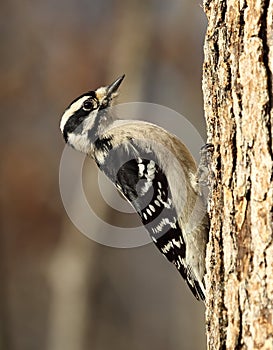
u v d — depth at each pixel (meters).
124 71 17.42
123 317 18.94
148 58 17.56
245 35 6.59
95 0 18.25
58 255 17.62
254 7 6.50
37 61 17.67
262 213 6.27
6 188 17.36
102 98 9.30
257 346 6.20
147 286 19.05
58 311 18.03
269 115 6.35
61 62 17.59
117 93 9.37
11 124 17.53
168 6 17.84
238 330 6.42
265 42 6.44
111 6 18.11
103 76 17.58
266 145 6.33
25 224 17.53
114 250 18.20
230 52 6.78
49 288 18.42
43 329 18.70
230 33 6.78
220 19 6.99
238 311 6.43
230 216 6.61
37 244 17.64
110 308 18.73
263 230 6.25
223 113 6.84
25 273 18.03
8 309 17.69
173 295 19.08
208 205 7.86
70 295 17.89
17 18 17.86
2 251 17.50
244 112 6.54
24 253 17.72
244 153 6.50
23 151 17.42
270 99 6.36
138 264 18.88
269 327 6.14
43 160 17.48
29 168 17.41
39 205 17.44
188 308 18.86
